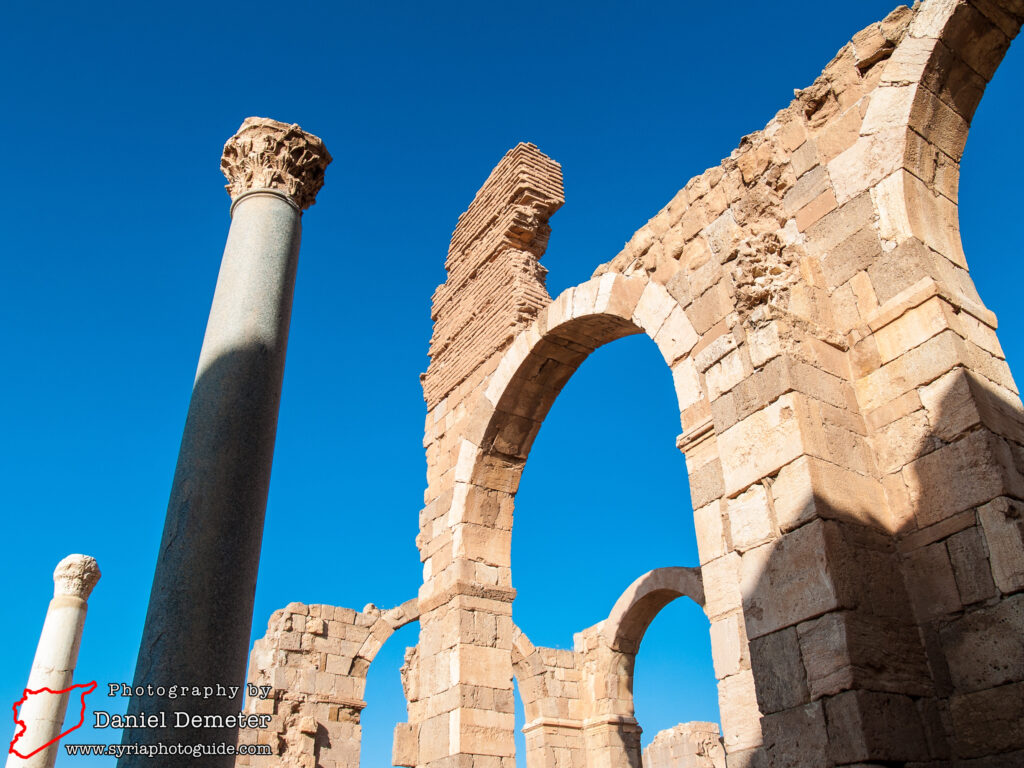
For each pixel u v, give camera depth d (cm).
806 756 675
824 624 700
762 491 805
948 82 984
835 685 672
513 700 1444
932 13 982
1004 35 978
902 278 886
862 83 1042
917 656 724
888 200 941
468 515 1572
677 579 2273
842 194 997
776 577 755
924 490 788
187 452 706
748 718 908
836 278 959
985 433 756
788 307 893
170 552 656
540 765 2506
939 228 934
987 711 679
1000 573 704
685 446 1127
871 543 764
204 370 753
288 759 2417
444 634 1494
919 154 962
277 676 2577
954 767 681
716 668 970
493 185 1845
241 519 682
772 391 825
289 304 834
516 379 1564
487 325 1712
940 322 834
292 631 2672
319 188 943
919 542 773
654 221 1341
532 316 1623
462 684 1403
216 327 777
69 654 1543
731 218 1174
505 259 1711
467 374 1733
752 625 764
